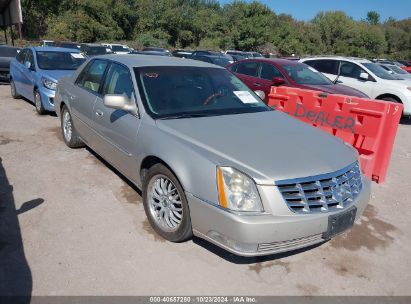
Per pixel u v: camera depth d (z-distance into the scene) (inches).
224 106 165.3
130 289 113.1
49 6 1683.1
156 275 119.8
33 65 339.9
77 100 206.1
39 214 151.8
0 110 336.2
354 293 118.6
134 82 158.9
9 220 146.1
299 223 111.8
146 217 153.6
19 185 177.5
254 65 368.5
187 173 121.3
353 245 145.4
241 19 2220.7
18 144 239.0
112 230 142.9
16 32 1343.5
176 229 131.3
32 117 315.3
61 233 139.3
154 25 2010.3
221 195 112.7
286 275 124.5
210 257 130.4
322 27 2768.2
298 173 115.5
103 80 186.1
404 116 418.9
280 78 331.3
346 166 128.2
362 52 2728.8
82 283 114.1
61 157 217.3
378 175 214.1
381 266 133.3
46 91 309.0
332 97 224.4
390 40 3184.1
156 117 146.0
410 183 218.1
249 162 117.1
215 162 116.3
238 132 139.0
